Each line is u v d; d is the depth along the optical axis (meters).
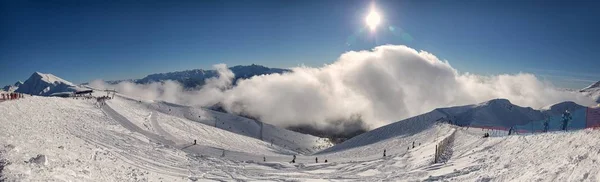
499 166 18.55
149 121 66.50
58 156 14.06
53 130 26.42
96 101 72.50
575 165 12.43
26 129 21.42
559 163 14.02
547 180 12.73
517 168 16.67
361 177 24.52
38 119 30.92
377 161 31.81
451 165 22.89
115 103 79.06
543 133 24.95
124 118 58.03
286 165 32.25
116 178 14.45
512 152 21.33
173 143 44.62
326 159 38.59
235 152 42.88
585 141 15.56
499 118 79.56
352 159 36.69
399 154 35.91
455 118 78.12
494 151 24.06
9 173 9.24
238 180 22.80
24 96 47.66
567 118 26.42
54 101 52.38
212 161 31.73
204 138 65.62
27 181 9.09
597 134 15.36
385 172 25.77
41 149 14.24
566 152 15.73
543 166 14.87
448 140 36.19
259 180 23.30
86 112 51.97
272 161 37.19
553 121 30.77
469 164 21.66
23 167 10.13
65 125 33.62
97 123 43.59
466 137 39.09
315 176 25.59
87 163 15.13
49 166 11.46
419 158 29.33
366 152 48.56
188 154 33.88
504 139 27.55
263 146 86.25
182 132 64.25
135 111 77.62
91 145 23.64
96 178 12.69
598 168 10.61
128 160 22.59
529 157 18.20
